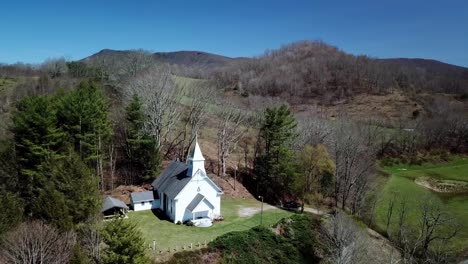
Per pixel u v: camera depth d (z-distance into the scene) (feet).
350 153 245.65
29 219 146.20
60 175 156.04
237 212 209.05
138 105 241.14
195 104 276.00
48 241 125.49
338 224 180.55
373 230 217.56
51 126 198.70
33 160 192.34
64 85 369.30
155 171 233.35
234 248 165.48
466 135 429.38
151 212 199.82
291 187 233.35
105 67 400.47
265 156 243.40
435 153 405.18
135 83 278.26
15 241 121.60
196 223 184.55
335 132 277.85
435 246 197.98
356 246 171.94
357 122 383.45
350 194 244.63
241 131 298.15
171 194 188.85
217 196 197.06
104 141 233.55
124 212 188.65
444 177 344.90
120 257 120.16
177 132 294.87
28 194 181.98
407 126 428.56
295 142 266.36
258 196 243.60
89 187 155.84
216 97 318.86
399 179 318.45
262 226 183.32
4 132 239.09
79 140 218.59
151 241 163.73
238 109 313.32
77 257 118.73
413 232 211.82
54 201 141.59
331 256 172.24
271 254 170.40
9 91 371.56
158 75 282.77
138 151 236.63
